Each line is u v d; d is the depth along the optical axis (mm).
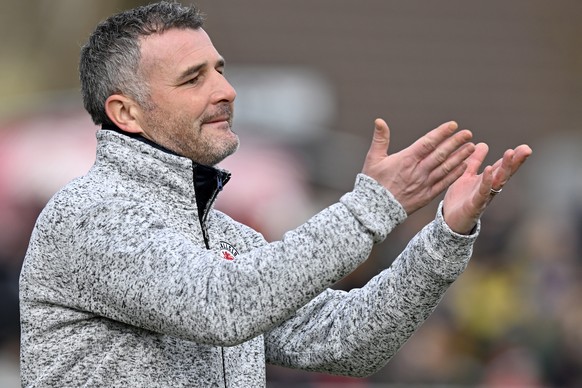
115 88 7266
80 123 21344
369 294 7375
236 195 19984
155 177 7070
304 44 37000
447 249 6875
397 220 6672
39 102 23984
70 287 6824
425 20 38125
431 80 38188
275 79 26266
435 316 21078
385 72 37688
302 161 22328
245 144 21750
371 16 37500
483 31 38625
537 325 21234
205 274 6441
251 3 36594
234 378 7172
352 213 6605
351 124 37438
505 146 39031
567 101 39094
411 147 6695
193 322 6402
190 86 7219
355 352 7414
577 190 37062
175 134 7203
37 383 6879
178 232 6898
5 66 36062
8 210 19656
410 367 20094
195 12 7383
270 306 6402
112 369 6809
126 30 7254
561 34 39094
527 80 39031
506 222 26016
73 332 6883
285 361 7715
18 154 20266
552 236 24359
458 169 6758
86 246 6699
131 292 6535
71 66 36156
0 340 19188
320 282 6473
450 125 6629
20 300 7055
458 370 20203
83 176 7145
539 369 20594
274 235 19672
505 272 22531
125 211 6742
